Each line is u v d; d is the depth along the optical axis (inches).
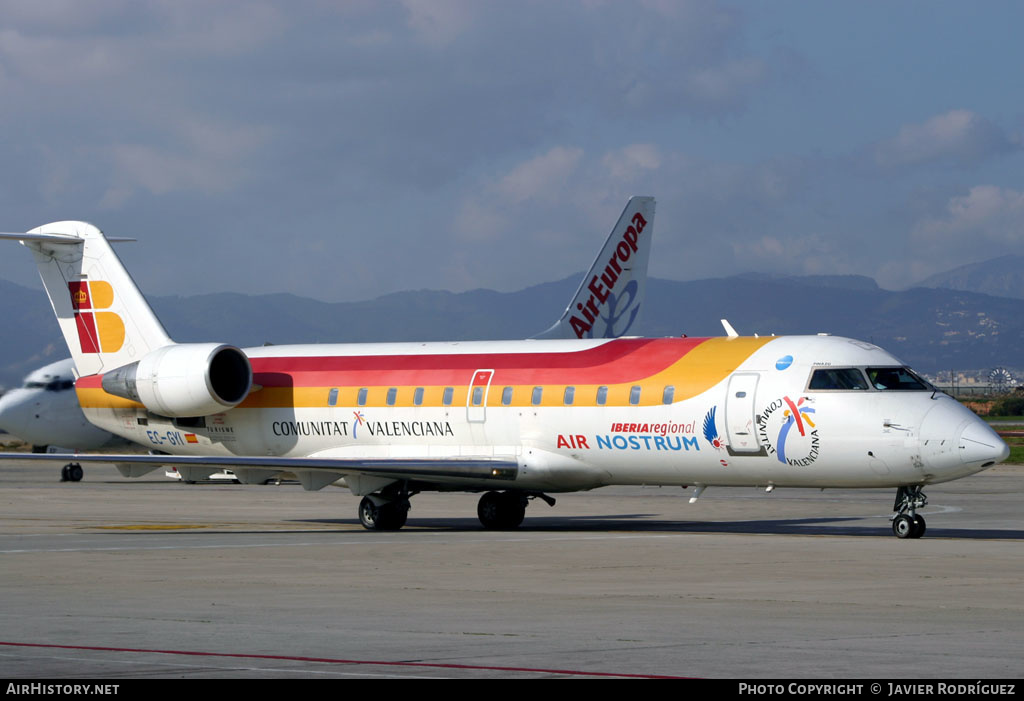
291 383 3297.2
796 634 1350.9
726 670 1146.7
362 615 1509.6
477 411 3002.0
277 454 3329.2
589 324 4621.1
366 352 3277.6
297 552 2321.6
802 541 2519.7
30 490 4783.5
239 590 1765.5
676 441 2748.5
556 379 2923.2
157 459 2893.7
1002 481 5403.5
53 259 3531.0
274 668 1163.9
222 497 4392.2
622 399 2817.4
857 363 2615.7
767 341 2753.4
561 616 1493.6
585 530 2938.0
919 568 1999.3
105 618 1492.4
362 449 3196.4
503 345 3102.9
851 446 2566.4
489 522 3043.8
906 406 2544.3
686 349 2824.8
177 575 1955.0
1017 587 1753.2
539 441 2923.2
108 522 3272.6
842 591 1718.8
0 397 5418.3
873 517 3410.4
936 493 4601.4
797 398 2620.6
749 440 2664.9
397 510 2979.8
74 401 5383.9
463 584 1817.2
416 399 3100.4
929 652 1237.1
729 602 1611.7
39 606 1601.9
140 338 3435.0
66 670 1157.1
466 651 1253.1
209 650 1263.5
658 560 2143.2
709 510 3715.6
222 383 3316.9
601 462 2866.6
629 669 1153.4
